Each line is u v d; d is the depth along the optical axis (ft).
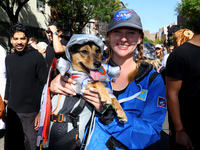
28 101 9.84
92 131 5.09
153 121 5.23
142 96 5.25
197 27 6.40
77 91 5.15
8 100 10.08
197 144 6.52
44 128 5.00
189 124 6.64
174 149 8.07
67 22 64.18
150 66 5.49
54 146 4.97
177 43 10.53
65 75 5.69
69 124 4.98
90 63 5.47
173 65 6.58
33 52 10.00
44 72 10.10
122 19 5.31
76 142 4.93
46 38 63.98
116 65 5.82
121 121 4.91
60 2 56.95
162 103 5.40
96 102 5.08
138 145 4.87
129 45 5.52
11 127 9.99
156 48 20.95
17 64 9.75
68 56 5.81
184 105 6.69
